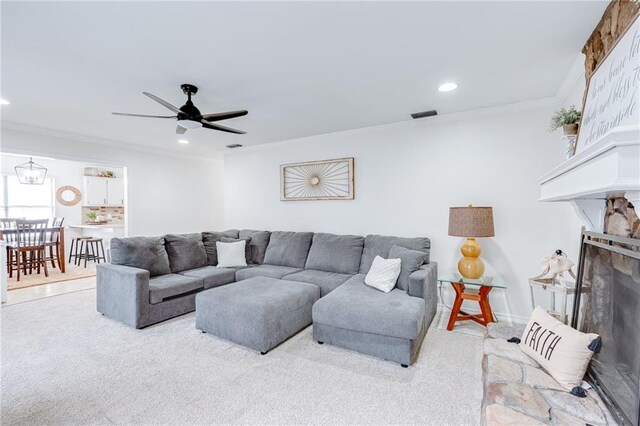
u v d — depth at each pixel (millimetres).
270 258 4371
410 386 2094
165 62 2246
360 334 2529
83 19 1725
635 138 982
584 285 1834
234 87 2705
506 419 1229
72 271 5789
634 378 1210
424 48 2076
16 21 1733
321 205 4543
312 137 4570
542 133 3076
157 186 5430
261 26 1812
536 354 1657
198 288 3578
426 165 3695
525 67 2357
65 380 2156
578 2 1612
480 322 3082
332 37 1936
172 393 2016
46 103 3082
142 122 3754
